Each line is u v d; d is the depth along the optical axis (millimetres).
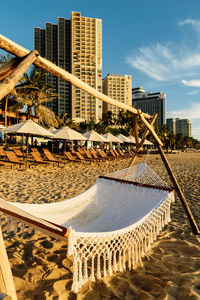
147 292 1885
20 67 1482
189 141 96688
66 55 108250
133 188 3305
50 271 2182
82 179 7711
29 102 20656
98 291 1890
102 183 3617
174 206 4621
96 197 3352
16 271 2158
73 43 106062
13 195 5121
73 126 42844
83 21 107000
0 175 7875
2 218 3506
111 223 2781
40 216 2527
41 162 10273
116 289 1924
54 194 5344
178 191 3342
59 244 2783
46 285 1954
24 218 1697
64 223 2602
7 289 1155
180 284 1998
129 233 2172
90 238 1770
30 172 8922
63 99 104875
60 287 1920
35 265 2285
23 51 1605
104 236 1856
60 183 6824
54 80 103812
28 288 1896
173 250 2676
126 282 2023
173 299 1797
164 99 180500
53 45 108312
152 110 183250
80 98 103750
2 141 17875
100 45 108938
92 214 3010
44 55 109125
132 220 2666
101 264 2352
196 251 2656
